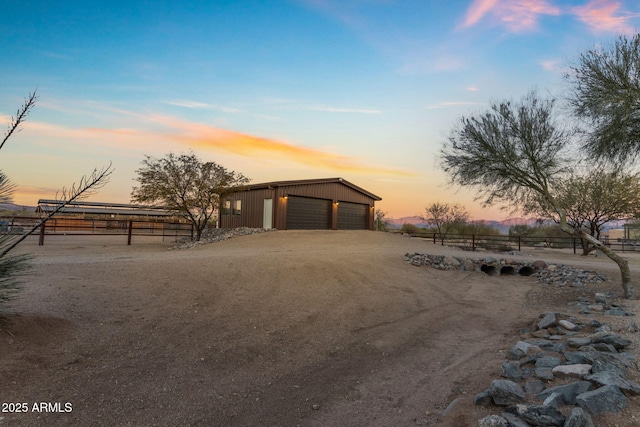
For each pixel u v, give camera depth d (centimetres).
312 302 883
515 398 360
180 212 2641
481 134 1185
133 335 560
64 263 1026
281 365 539
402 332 729
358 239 2412
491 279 1418
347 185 3198
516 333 713
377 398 447
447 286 1235
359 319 793
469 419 347
